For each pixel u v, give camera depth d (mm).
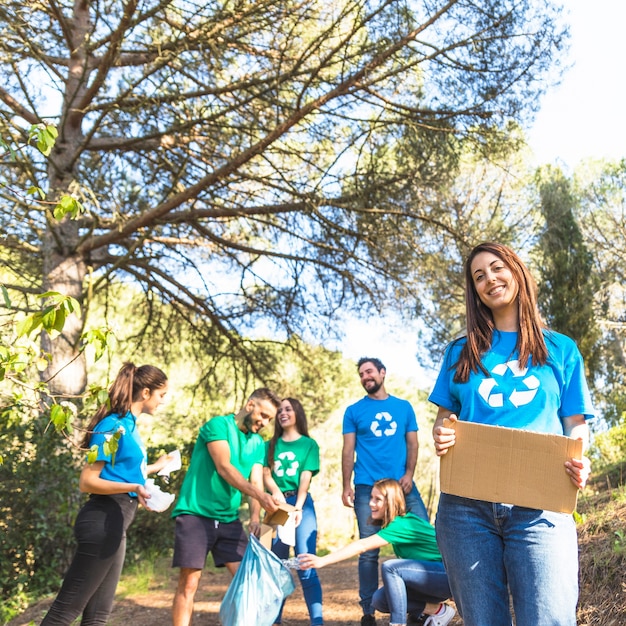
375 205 10391
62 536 8203
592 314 17344
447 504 2572
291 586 4555
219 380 14805
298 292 12195
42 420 8031
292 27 9117
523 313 2639
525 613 2387
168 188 11195
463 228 11617
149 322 13820
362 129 9922
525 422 2551
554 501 2410
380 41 8773
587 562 4320
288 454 5766
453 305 13391
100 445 3842
